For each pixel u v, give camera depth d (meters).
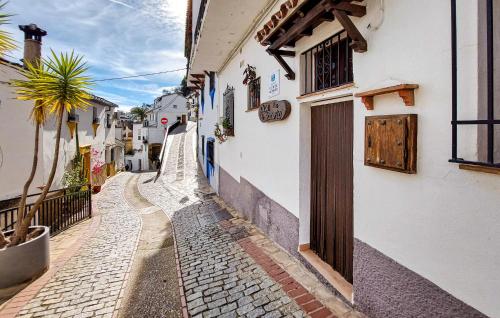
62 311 3.11
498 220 1.41
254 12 4.68
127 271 4.08
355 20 2.46
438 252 1.75
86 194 7.78
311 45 3.26
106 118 18.42
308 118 3.62
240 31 5.50
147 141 35.62
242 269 3.70
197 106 18.09
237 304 2.93
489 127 1.39
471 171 1.53
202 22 5.19
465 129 1.58
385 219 2.18
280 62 3.59
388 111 2.12
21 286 3.70
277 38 3.51
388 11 2.11
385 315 2.21
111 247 5.22
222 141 8.01
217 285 3.37
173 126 33.03
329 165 3.25
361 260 2.48
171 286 3.50
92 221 7.42
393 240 2.11
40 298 3.41
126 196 11.78
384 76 2.16
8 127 7.01
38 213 6.04
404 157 1.91
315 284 3.14
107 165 18.84
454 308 1.66
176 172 16.36
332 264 3.22
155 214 7.87
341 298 2.78
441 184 1.72
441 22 1.71
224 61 7.74
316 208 3.55
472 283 1.55
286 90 3.93
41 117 4.30
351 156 2.86
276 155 4.34
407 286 2.00
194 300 3.11
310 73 3.52
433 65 1.76
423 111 1.83
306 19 2.72
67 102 4.22
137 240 5.58
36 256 3.93
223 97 8.23
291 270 3.51
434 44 1.75
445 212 1.70
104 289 3.57
